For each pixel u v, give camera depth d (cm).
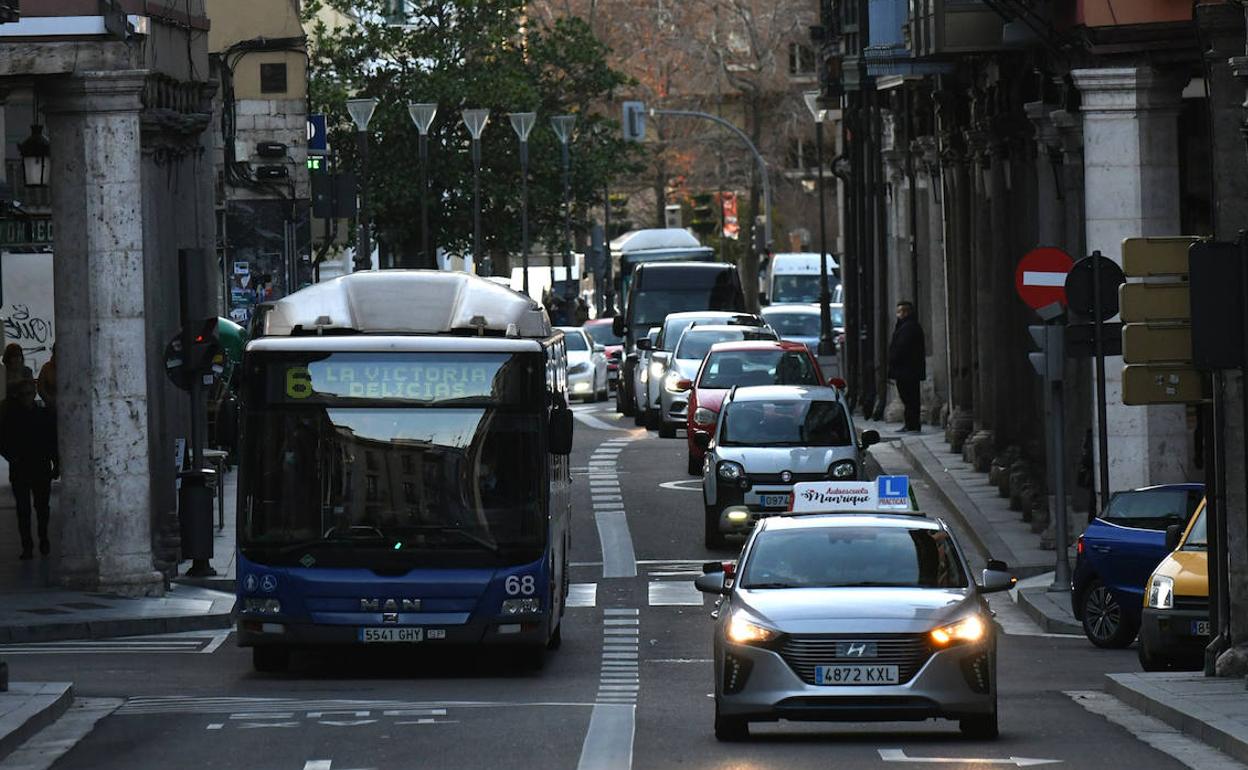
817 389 9175
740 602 4444
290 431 5669
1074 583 6519
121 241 7475
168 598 7362
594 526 9438
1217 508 5325
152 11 8069
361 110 14000
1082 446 8138
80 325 7475
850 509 5044
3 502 10375
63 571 7469
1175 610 5606
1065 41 7794
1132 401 5288
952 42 8550
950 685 4269
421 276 5912
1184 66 7531
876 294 14112
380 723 4600
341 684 5584
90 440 7456
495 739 4322
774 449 8838
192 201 8825
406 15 18825
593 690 5447
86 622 6738
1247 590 5291
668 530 9312
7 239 8175
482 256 18875
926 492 10225
